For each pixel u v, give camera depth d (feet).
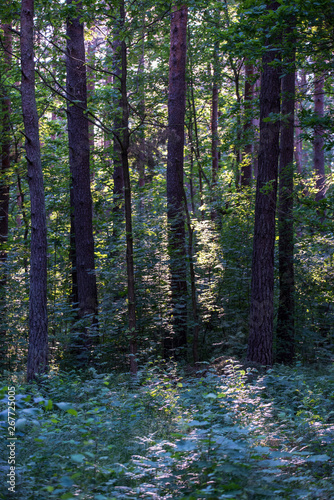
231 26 28.53
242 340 40.27
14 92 54.75
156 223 43.93
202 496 10.14
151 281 41.11
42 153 54.44
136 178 62.03
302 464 13.97
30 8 31.14
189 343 46.42
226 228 47.91
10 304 43.14
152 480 12.55
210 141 73.67
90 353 40.06
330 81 38.32
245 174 60.08
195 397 23.25
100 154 51.90
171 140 33.60
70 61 41.68
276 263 44.73
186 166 75.56
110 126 43.75
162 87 56.44
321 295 46.11
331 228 34.06
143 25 31.42
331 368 32.81
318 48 27.68
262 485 11.12
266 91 34.30
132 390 26.18
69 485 9.83
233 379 23.86
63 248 53.31
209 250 44.98
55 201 50.85
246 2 27.30
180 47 44.75
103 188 61.62
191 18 55.72
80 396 23.47
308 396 22.09
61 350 41.24
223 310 43.37
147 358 41.45
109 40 34.04
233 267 43.70
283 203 44.01
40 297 30.68
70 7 32.60
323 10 24.59
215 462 11.83
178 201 44.39
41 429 16.38
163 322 40.34
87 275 42.83
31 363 30.09
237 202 49.37
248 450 12.29
